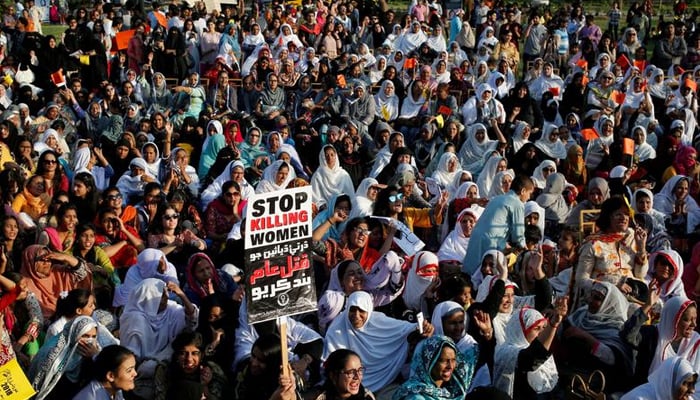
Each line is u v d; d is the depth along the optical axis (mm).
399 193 10188
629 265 7777
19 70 17078
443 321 6770
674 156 12953
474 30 23625
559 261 8961
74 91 15203
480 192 11727
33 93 16266
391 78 16703
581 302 7645
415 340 7273
